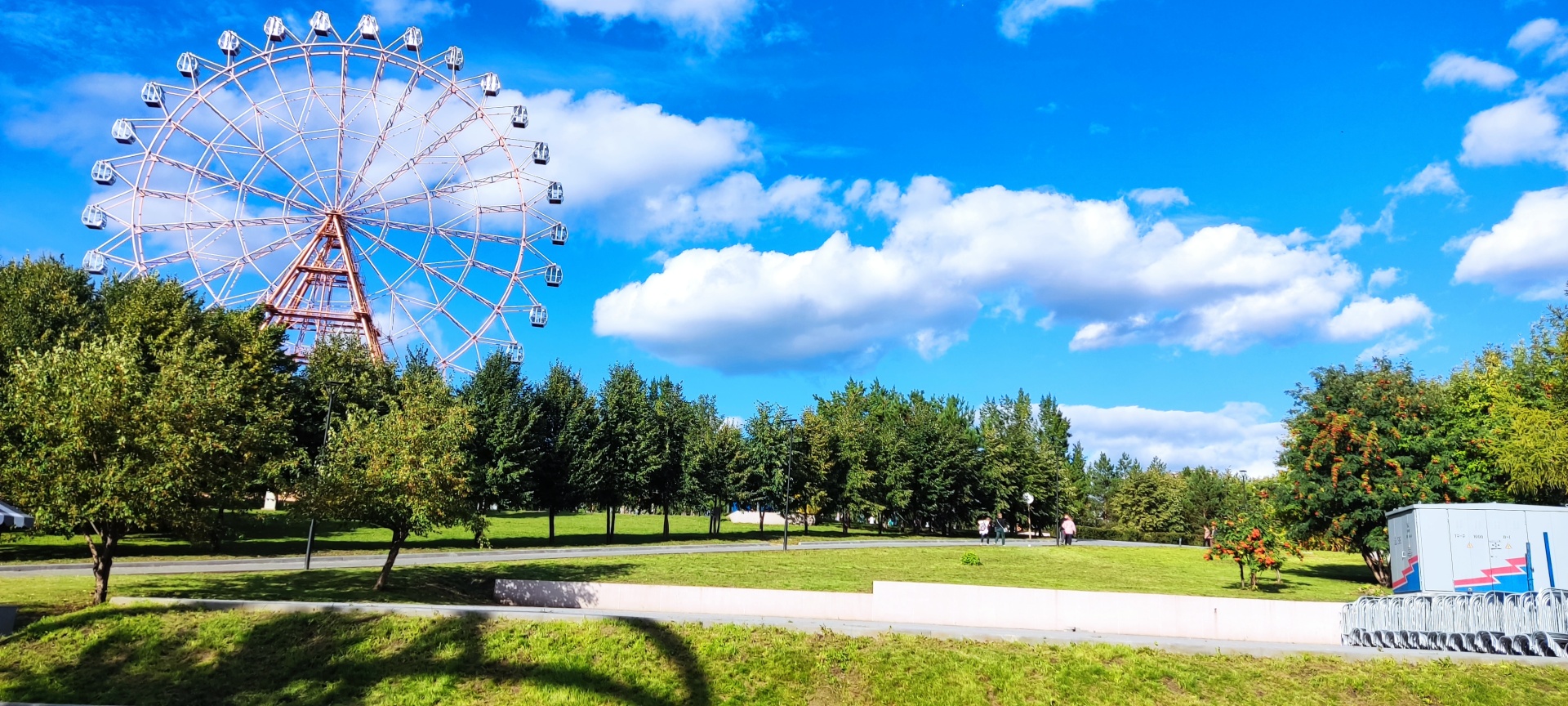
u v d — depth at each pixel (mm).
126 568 38156
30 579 32719
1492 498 45406
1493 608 24297
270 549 49062
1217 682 23094
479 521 36438
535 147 74500
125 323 50438
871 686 22984
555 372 65062
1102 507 128750
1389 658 23953
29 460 26812
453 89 72625
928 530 93062
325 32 68375
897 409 105500
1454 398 55281
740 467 73000
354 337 68875
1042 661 23922
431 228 71000
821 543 65250
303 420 57312
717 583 40469
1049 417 120188
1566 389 45844
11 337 45438
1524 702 21797
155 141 64812
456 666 23359
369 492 33906
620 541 64438
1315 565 57344
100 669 22984
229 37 66688
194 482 28141
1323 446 44875
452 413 36906
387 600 33188
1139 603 27859
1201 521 99250
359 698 22062
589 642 24391
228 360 54344
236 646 24203
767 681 23031
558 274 73812
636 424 65250
